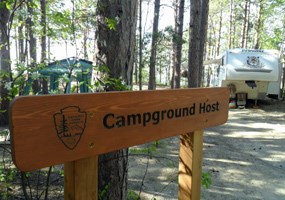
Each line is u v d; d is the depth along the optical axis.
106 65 2.54
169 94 1.71
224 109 2.21
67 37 2.94
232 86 13.52
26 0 2.60
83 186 1.31
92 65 2.48
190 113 1.87
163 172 5.11
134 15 2.69
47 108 1.14
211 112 2.06
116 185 2.65
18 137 1.06
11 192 3.33
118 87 2.32
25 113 1.07
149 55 13.82
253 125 10.27
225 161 6.02
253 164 5.88
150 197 4.12
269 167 5.71
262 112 13.15
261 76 12.88
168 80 37.84
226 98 2.22
